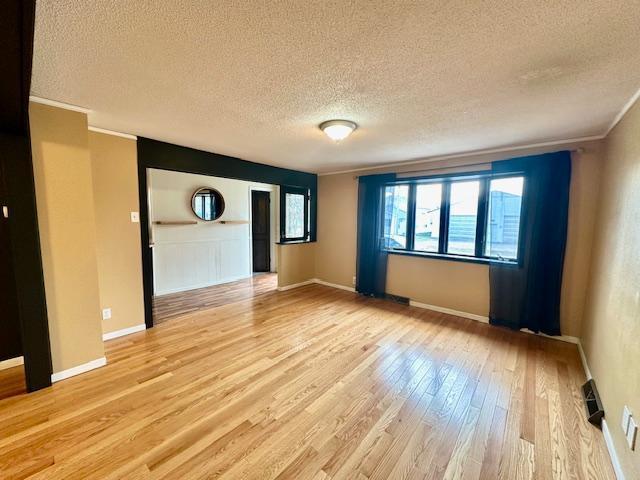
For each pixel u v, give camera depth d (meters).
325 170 5.02
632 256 1.60
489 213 3.45
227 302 4.28
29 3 0.93
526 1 1.05
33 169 2.02
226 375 2.30
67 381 2.20
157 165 3.17
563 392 2.12
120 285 3.01
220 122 2.47
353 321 3.51
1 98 1.50
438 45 1.34
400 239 4.29
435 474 1.44
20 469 1.43
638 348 1.38
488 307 3.49
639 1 1.03
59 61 1.50
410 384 2.21
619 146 2.10
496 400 2.02
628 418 1.40
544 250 2.99
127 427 1.72
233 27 1.22
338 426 1.76
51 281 2.14
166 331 3.17
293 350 2.74
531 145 3.09
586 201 2.81
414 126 2.51
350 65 1.53
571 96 1.87
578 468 1.49
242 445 1.60
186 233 4.98
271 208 6.70
